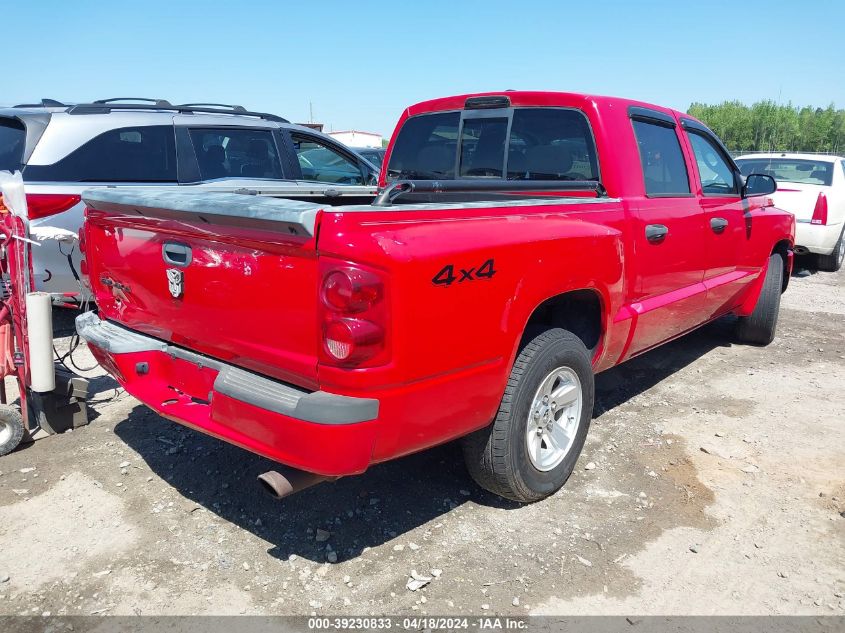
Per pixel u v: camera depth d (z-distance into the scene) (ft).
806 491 12.07
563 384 11.51
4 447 12.63
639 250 13.06
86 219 11.93
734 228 17.25
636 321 13.33
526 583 9.44
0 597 8.91
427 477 12.26
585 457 13.24
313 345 8.30
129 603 8.86
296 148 24.77
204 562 9.72
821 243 34.37
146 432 13.79
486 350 9.45
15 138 18.49
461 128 15.49
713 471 12.75
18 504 11.07
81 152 18.75
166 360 10.87
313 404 8.08
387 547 10.18
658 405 16.06
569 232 10.86
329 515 10.99
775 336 22.74
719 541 10.54
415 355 8.43
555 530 10.71
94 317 12.48
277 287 8.54
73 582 9.24
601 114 13.08
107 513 10.89
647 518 11.13
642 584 9.50
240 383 8.96
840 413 15.70
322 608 8.86
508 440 10.41
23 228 12.61
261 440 8.68
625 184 13.07
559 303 12.65
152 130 20.34
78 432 13.74
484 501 11.52
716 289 16.93
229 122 22.31
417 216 8.75
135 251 10.72
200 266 9.52
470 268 8.97
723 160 17.57
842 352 20.90
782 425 14.94
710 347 21.12
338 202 15.81
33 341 12.62
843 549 10.41
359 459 8.33
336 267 7.86
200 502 11.27
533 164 14.24
